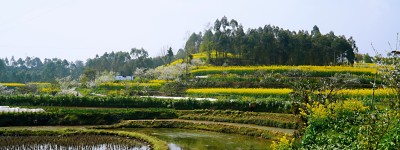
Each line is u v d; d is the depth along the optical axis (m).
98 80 73.56
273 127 30.86
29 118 33.59
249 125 32.25
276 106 35.06
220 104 37.66
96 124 34.41
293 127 29.61
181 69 73.81
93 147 24.47
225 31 105.38
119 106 41.22
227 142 26.83
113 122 35.09
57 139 26.94
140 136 27.47
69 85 77.50
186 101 39.16
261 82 50.75
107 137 28.11
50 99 41.81
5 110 36.72
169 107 39.53
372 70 57.28
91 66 144.62
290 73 56.00
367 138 11.70
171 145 25.80
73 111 35.50
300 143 15.27
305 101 23.12
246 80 53.47
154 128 33.69
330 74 55.97
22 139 26.75
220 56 95.06
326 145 14.27
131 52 149.75
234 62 87.88
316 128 16.48
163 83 61.69
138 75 79.38
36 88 69.69
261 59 86.75
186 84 55.47
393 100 14.23
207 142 26.86
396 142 12.29
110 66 131.62
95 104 41.62
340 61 88.69
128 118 36.03
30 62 197.12
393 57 15.34
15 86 88.69
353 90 37.59
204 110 36.91
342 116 16.89
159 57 142.75
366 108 17.02
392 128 12.60
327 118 16.69
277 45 86.69
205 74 68.81
